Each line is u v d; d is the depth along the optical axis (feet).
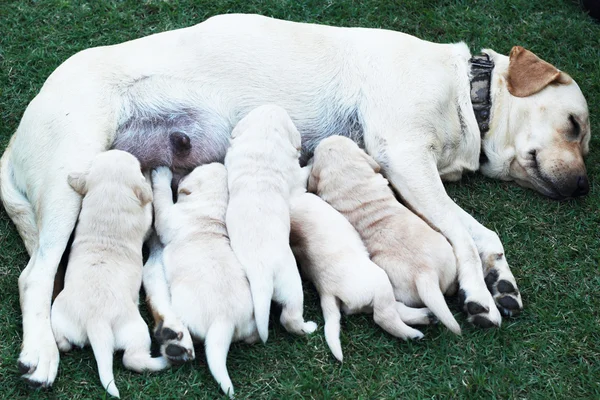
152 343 5.20
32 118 5.56
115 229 5.18
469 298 5.34
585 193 5.96
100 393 5.01
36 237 5.53
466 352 5.24
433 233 5.34
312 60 5.86
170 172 5.72
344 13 7.01
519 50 5.98
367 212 5.43
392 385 5.11
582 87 6.70
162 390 5.00
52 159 5.45
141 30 6.80
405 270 5.24
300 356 5.17
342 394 5.06
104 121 5.58
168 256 5.23
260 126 5.49
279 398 5.04
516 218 5.92
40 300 5.19
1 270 5.54
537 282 5.60
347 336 5.25
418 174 5.69
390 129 5.75
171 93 5.72
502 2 7.15
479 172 6.16
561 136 5.93
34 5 6.84
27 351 5.03
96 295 5.00
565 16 7.13
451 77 5.92
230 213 5.25
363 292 5.15
